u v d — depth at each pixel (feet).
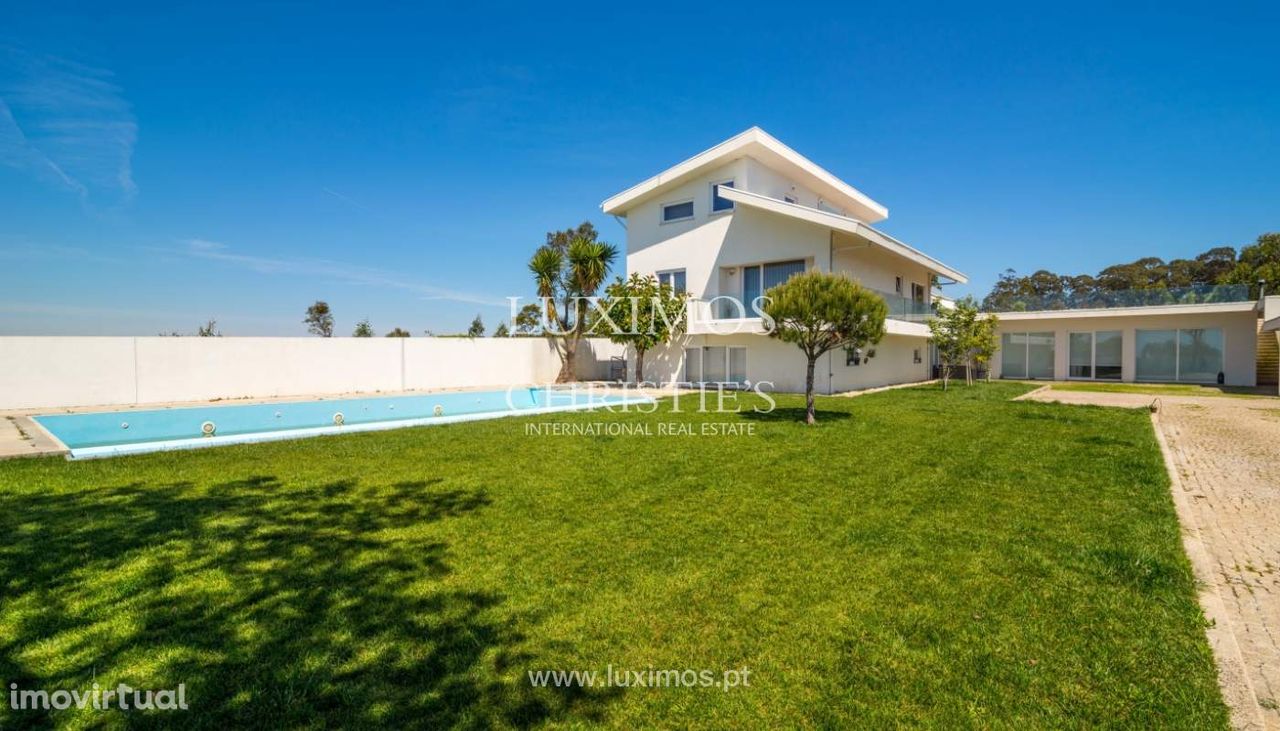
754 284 63.52
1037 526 15.78
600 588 11.78
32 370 42.57
